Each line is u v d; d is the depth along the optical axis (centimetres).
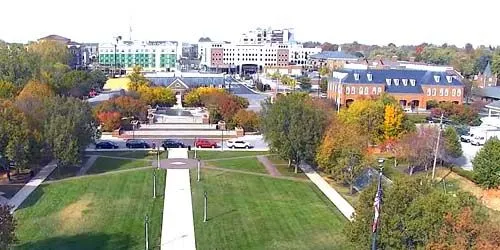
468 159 10112
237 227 6353
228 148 11475
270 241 5919
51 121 8806
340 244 5803
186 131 13575
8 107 8669
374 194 4797
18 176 8594
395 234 4438
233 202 7375
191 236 6019
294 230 6291
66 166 9181
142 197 7519
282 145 9056
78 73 18588
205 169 9362
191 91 18838
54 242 5759
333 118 9569
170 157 10338
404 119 10238
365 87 16625
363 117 10112
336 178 8081
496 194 8075
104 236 5969
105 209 6944
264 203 7362
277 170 9400
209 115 14850
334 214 6912
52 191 7769
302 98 10119
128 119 14012
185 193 7781
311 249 5694
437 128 9944
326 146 8400
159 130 13625
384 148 10006
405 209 4512
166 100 18025
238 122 13488
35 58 19850
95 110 13412
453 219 4200
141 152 10806
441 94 17025
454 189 7975
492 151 8256
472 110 14425
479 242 3988
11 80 15212
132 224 6378
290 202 7431
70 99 9938
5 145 8156
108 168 9294
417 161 9000
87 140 9519
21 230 6081
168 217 6662
